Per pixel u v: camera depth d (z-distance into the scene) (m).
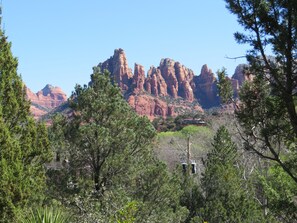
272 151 10.51
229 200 28.11
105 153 19.38
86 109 19.59
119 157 19.06
